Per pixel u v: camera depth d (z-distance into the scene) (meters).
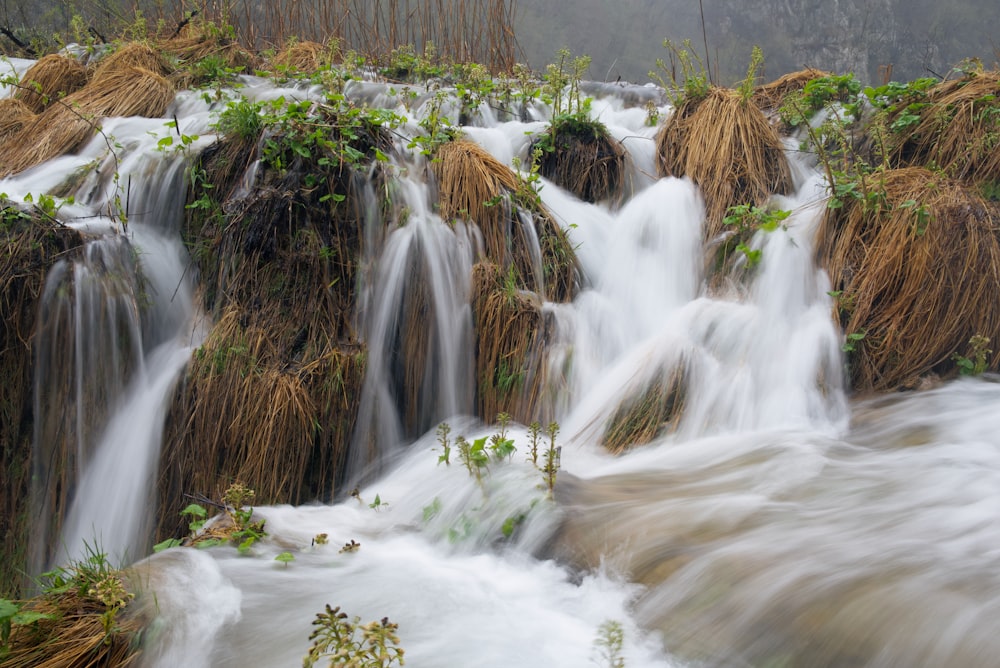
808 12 29.58
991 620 2.35
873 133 5.90
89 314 4.55
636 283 5.49
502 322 4.74
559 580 2.91
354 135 5.06
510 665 2.37
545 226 5.29
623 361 4.83
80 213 5.32
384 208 4.91
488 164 5.33
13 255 4.45
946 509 3.12
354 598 2.78
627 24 28.00
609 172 6.24
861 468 3.62
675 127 6.49
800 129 6.89
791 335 4.67
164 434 4.45
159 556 2.97
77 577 2.74
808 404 4.35
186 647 2.48
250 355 4.36
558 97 6.90
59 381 4.48
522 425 4.63
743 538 2.96
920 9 30.38
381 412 4.65
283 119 5.05
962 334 4.58
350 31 12.13
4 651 2.39
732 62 29.00
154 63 8.40
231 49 9.74
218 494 4.23
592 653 2.44
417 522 3.49
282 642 2.51
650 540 3.00
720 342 4.69
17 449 4.41
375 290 4.77
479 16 11.90
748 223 5.36
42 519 4.41
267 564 3.02
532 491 3.32
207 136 6.01
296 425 4.18
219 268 4.83
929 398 4.32
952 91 5.88
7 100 7.80
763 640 2.42
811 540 2.91
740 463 3.79
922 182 5.06
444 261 4.85
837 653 2.32
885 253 4.71
